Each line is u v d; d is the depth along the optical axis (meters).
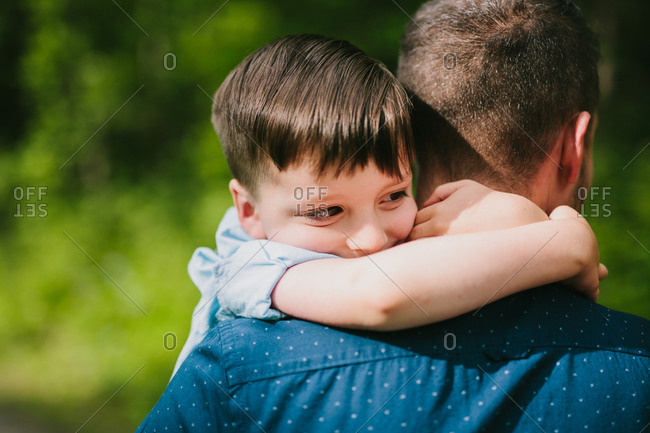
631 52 5.06
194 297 4.59
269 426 0.93
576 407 0.94
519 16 1.20
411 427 0.91
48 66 6.36
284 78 1.11
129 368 4.42
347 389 0.93
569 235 1.00
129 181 6.12
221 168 5.05
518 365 0.95
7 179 6.79
